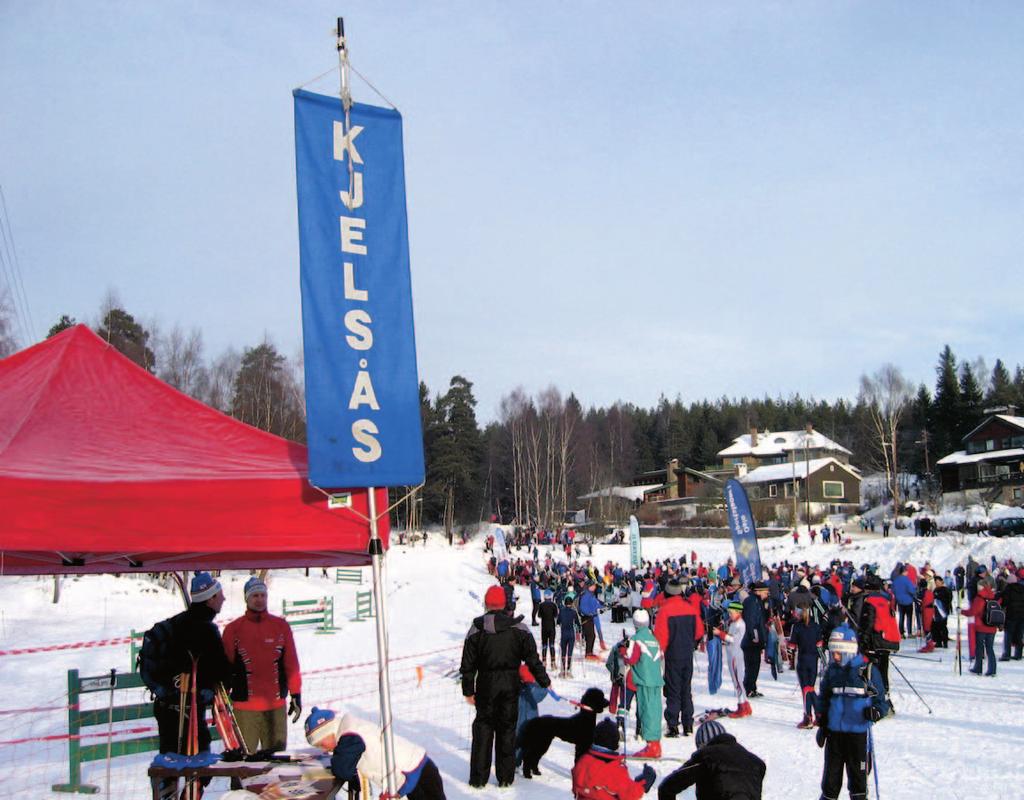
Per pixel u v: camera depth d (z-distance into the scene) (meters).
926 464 89.50
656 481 108.25
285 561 8.22
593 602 20.50
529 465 93.69
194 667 6.39
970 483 76.38
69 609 24.39
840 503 85.00
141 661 6.37
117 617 23.77
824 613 12.37
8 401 7.22
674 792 5.37
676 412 137.62
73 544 5.98
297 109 6.90
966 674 15.50
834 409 142.62
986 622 15.25
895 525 63.03
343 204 6.94
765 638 13.87
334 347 6.74
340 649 20.91
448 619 28.81
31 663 16.08
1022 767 8.73
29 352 7.98
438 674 16.17
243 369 63.53
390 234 7.07
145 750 8.67
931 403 100.31
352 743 5.88
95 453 6.71
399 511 96.06
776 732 10.89
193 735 6.29
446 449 90.81
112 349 8.16
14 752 9.69
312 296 6.73
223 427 7.73
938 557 44.00
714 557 59.69
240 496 6.47
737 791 5.10
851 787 7.13
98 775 8.73
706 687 14.81
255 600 7.39
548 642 18.19
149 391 7.92
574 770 6.18
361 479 6.66
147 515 6.21
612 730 6.22
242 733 7.23
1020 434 74.69
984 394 111.25
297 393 63.41
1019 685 14.09
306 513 6.63
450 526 89.44
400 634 24.61
